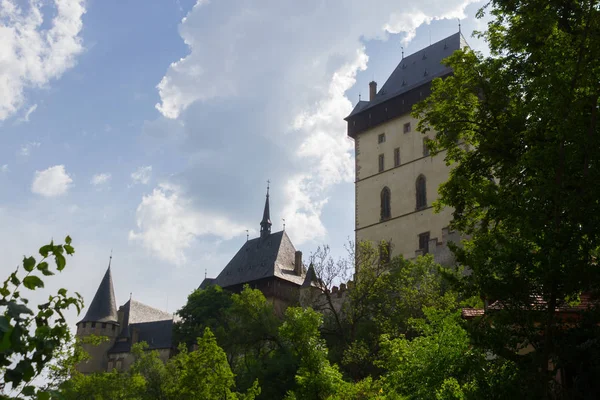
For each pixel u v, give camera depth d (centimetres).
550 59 1770
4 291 521
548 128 1709
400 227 7531
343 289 6569
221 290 8706
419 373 1944
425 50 8488
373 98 8775
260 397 4684
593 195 1430
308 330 2839
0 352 480
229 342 5978
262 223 11356
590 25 1723
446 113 2611
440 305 4547
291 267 10038
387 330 4584
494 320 1475
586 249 1420
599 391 1380
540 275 1395
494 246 1524
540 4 1981
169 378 5725
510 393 1384
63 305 541
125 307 11225
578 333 1398
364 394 2650
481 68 2478
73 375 4053
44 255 538
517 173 1948
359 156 8319
